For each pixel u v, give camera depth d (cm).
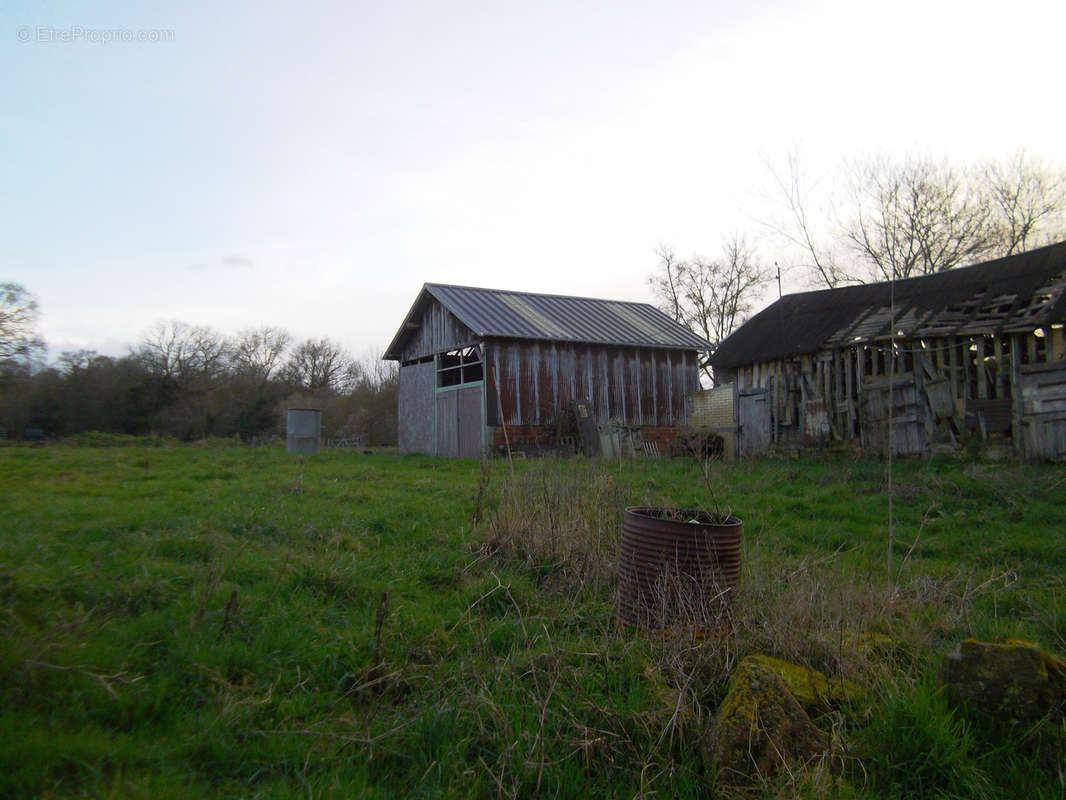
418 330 2466
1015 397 1395
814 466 1544
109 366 4050
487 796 312
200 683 370
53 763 285
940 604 526
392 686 392
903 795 322
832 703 377
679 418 2406
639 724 356
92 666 365
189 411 4156
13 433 3309
